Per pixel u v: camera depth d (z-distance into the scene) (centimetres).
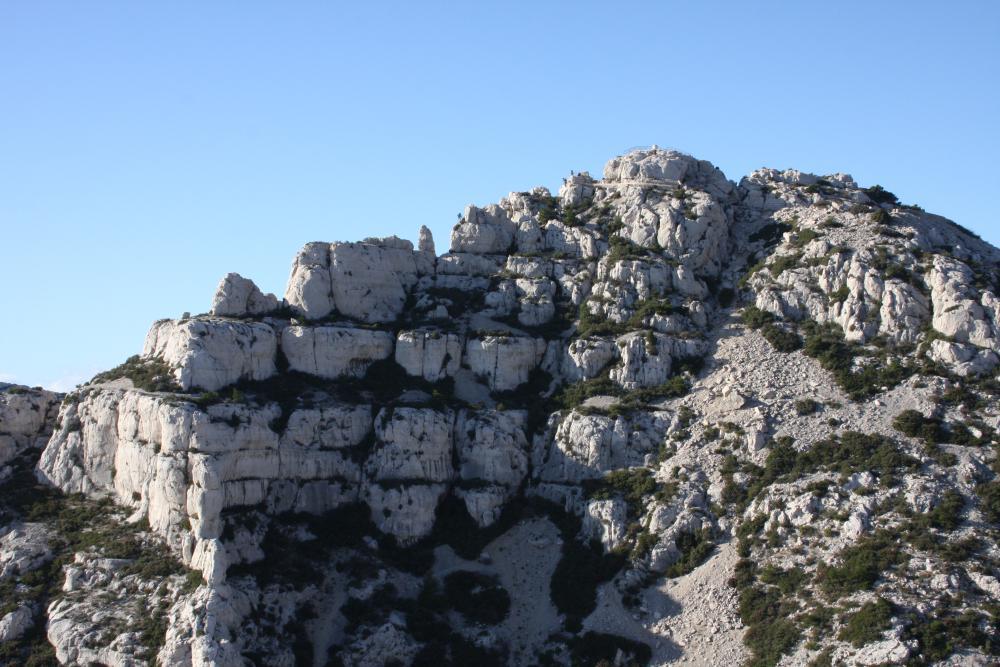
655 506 17612
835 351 19375
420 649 16462
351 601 16975
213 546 16088
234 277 19838
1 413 19475
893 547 15775
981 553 15488
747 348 19938
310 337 19662
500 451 19025
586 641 16250
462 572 17725
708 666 15425
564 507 18562
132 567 16662
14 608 16312
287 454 18200
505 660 16538
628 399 19400
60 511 18088
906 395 18300
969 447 17200
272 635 15988
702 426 18700
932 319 19488
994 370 18538
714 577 16600
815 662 14675
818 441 17825
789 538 16638
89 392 19100
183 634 15300
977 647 14288
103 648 15575
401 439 18712
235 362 18750
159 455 17288
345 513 18450
